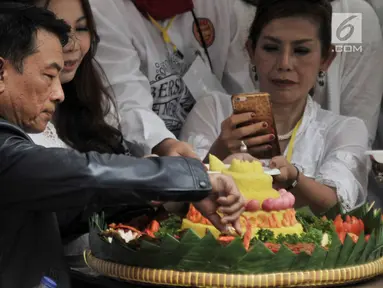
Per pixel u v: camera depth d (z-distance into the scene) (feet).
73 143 12.48
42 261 8.33
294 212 10.07
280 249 8.20
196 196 7.82
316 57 14.46
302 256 8.23
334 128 14.85
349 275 8.40
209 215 8.49
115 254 8.81
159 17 15.74
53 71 8.17
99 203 7.68
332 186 13.66
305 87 14.53
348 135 14.70
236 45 16.79
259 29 14.61
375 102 17.06
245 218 9.60
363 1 16.85
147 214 11.18
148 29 15.65
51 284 8.31
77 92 12.45
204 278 8.17
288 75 14.33
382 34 17.46
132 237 9.56
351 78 16.89
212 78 16.34
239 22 16.65
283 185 12.78
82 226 10.86
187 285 8.23
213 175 8.32
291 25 14.26
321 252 8.30
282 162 12.43
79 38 11.84
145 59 15.52
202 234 9.68
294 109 14.75
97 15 14.83
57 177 7.48
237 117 12.51
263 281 8.11
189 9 15.94
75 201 7.56
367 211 10.71
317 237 9.43
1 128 7.78
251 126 12.53
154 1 15.57
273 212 9.69
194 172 7.86
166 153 13.71
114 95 14.03
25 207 7.73
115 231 9.59
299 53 14.37
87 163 7.55
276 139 12.57
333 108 16.57
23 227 8.21
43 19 8.09
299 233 9.77
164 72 15.67
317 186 13.14
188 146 13.66
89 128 12.57
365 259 8.77
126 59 14.96
